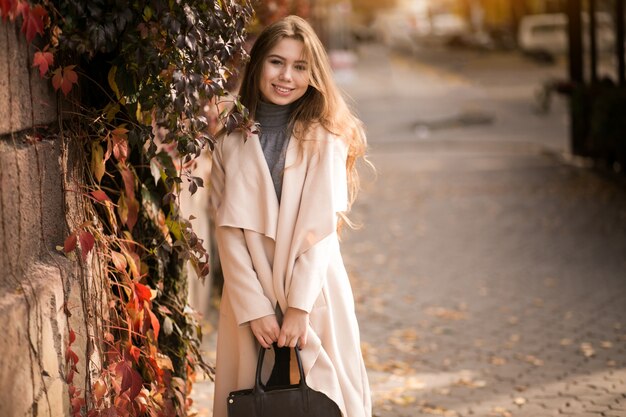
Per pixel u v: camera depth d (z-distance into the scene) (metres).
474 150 19.83
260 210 3.48
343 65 37.50
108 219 3.81
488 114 26.00
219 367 3.64
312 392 3.36
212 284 8.37
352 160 3.76
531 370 6.23
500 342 7.00
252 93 3.63
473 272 9.47
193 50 3.10
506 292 8.60
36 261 3.03
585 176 15.55
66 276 3.17
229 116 3.37
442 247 10.77
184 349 4.33
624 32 15.50
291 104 3.64
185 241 3.59
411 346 6.96
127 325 3.85
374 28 64.56
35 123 3.04
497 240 11.00
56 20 3.01
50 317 2.97
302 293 3.37
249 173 3.50
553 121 24.81
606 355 6.53
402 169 17.31
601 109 15.66
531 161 17.81
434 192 14.70
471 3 62.41
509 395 5.66
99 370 3.52
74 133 3.45
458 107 28.27
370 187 15.44
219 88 3.28
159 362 3.86
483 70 42.72
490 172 16.55
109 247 3.64
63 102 3.32
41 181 3.07
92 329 3.46
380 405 5.50
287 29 3.55
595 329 7.25
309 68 3.55
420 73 41.75
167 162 3.61
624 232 11.02
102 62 3.70
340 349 3.56
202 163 7.24
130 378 3.40
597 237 10.83
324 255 3.44
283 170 3.51
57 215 3.24
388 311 8.08
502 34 54.66
